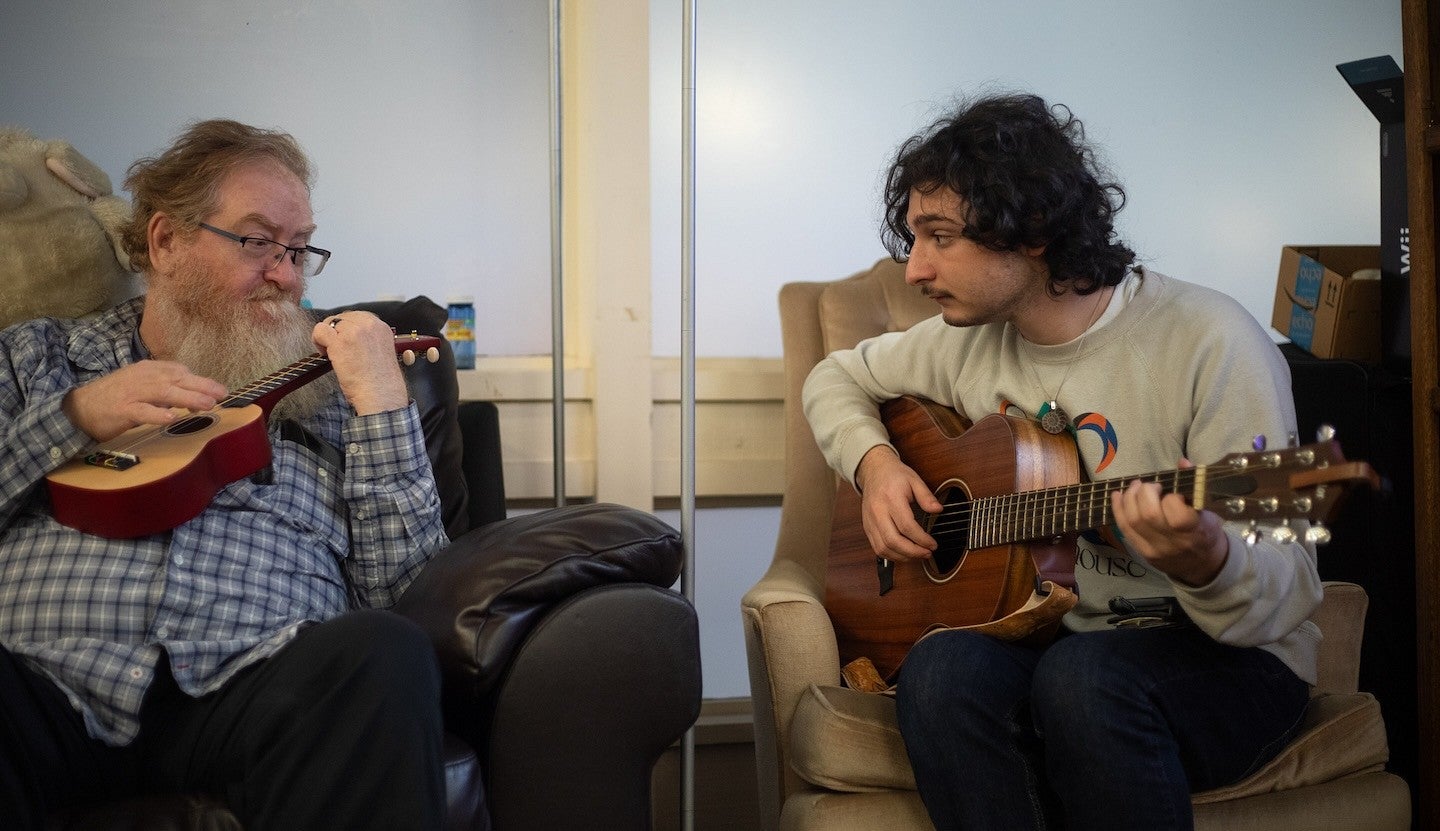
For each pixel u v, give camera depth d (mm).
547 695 1405
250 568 1507
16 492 1428
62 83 2320
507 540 1493
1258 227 2762
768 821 1745
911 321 2193
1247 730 1399
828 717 1486
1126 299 1547
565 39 2502
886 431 1787
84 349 1640
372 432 1623
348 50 2436
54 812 1229
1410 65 1862
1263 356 1449
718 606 2596
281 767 1225
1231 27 2719
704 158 2598
